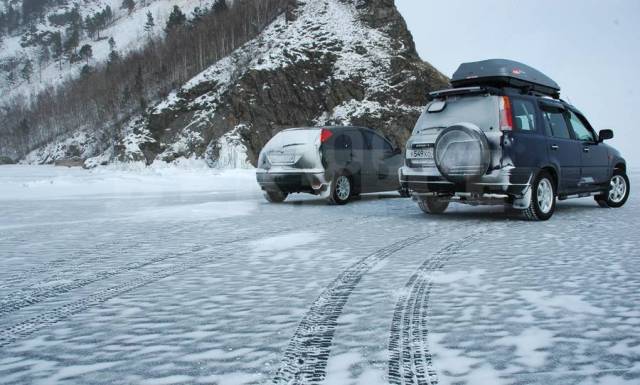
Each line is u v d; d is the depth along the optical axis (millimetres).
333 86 45969
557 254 5012
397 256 5066
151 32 148500
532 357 2379
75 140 74375
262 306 3381
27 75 155375
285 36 52000
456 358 2387
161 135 48000
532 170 7484
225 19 71312
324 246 5754
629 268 4309
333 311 3221
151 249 5797
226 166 40094
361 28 51375
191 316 3186
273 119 44094
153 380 2199
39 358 2514
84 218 9086
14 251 5797
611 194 9875
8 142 92938
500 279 3990
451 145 7324
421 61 50562
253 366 2334
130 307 3436
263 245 5902
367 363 2342
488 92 7441
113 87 80312
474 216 8594
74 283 4207
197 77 51500
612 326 2811
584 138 9016
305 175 10695
